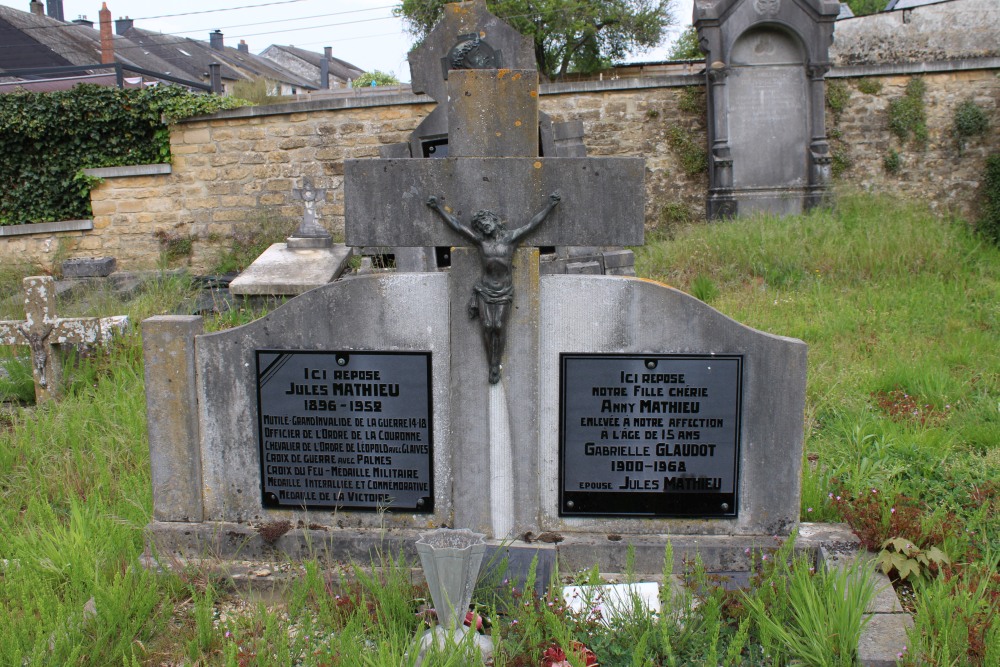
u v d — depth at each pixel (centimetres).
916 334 695
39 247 1320
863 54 1656
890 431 488
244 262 1255
